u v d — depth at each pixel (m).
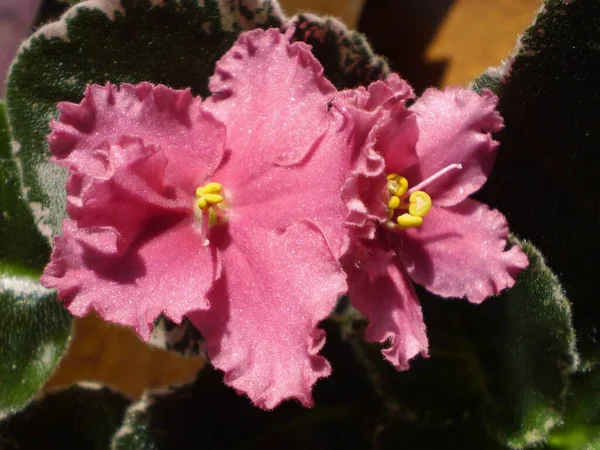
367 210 0.09
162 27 0.13
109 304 0.09
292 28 0.11
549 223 0.14
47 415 0.14
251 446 0.13
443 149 0.11
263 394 0.09
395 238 0.11
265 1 0.13
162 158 0.10
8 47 0.17
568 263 0.14
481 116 0.11
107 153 0.10
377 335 0.10
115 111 0.10
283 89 0.10
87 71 0.13
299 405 0.14
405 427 0.14
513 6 0.18
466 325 0.13
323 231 0.09
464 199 0.11
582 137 0.13
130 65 0.13
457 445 0.14
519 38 0.12
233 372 0.09
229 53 0.11
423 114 0.11
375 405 0.14
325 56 0.13
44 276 0.09
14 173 0.15
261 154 0.10
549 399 0.12
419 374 0.14
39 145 0.13
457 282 0.10
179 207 0.10
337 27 0.13
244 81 0.10
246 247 0.10
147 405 0.13
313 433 0.14
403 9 0.19
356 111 0.09
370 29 0.19
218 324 0.10
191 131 0.10
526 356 0.12
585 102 0.12
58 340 0.14
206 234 0.10
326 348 0.14
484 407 0.13
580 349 0.14
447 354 0.14
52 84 0.13
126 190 0.09
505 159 0.13
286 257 0.10
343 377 0.14
